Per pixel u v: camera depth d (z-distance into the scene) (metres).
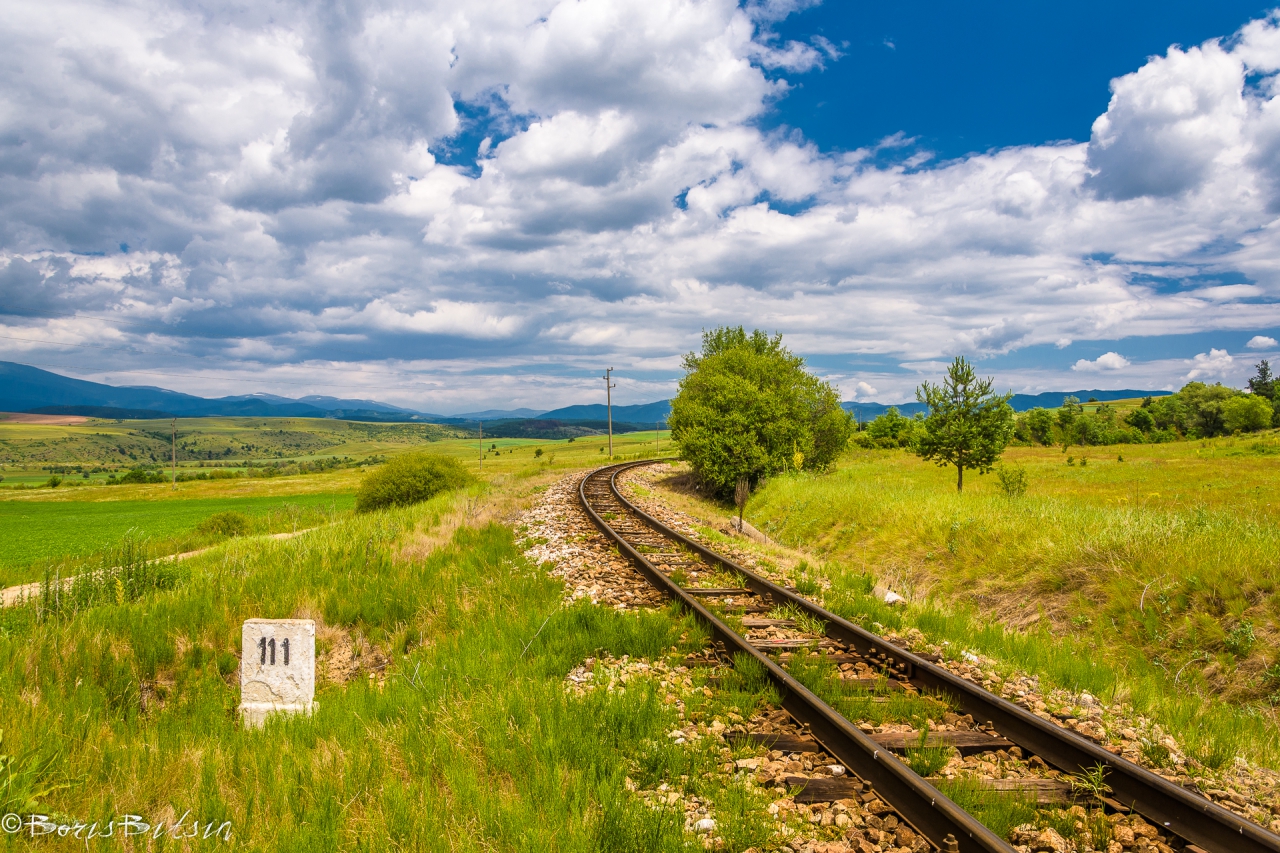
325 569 9.47
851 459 55.66
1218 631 7.67
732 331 38.62
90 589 8.31
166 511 48.78
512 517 17.06
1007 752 4.41
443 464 26.34
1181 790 3.50
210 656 6.95
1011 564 11.08
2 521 39.66
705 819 3.50
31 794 3.42
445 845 3.12
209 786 3.70
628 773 4.00
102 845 3.11
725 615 7.54
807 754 4.30
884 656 6.19
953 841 3.19
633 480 33.22
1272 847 3.08
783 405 28.97
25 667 5.80
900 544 13.77
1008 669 6.12
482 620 7.62
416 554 10.88
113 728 4.91
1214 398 97.00
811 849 3.27
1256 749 4.90
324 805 3.44
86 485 98.75
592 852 3.11
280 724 4.73
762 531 19.17
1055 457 54.62
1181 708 5.51
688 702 5.06
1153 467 38.31
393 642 7.53
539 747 4.09
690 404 31.19
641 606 8.09
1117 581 9.24
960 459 21.20
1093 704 5.49
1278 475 30.31
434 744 4.20
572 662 6.16
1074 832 3.47
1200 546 9.11
